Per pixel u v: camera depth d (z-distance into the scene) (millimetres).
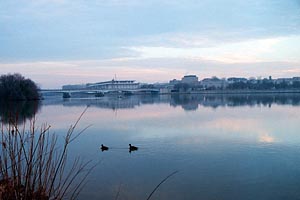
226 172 12008
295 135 20766
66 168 11203
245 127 25000
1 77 48500
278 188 10219
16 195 2039
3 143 2186
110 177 11062
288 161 13742
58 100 89625
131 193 9609
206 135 21141
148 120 31109
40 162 2219
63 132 21031
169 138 20016
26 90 47938
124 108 50656
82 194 9133
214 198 9414
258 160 14062
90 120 31312
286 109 40969
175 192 9828
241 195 9656
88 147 16750
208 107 48781
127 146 17266
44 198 2176
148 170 12188
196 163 13523
